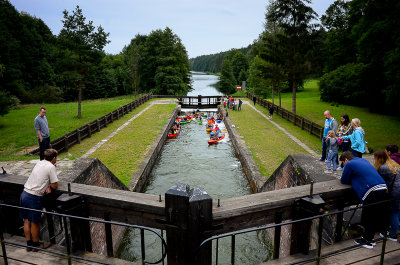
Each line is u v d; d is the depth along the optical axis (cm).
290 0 2655
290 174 863
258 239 1041
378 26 2100
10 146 1600
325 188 469
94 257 446
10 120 2509
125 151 1694
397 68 2084
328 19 4884
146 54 6044
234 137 2145
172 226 394
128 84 6278
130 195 447
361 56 3025
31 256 454
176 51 5988
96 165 863
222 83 8175
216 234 397
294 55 2795
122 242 1014
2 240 414
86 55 2430
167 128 2541
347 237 577
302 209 429
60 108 3312
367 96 3272
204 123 3288
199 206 372
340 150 1441
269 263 424
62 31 2358
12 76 3266
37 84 4888
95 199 448
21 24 4666
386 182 477
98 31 2459
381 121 2747
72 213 435
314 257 437
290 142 1933
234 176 1623
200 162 1877
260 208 418
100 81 6862
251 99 4525
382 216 490
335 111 3406
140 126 2448
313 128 2145
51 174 454
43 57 5241
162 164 1831
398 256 440
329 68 4672
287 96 5781
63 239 682
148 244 1000
